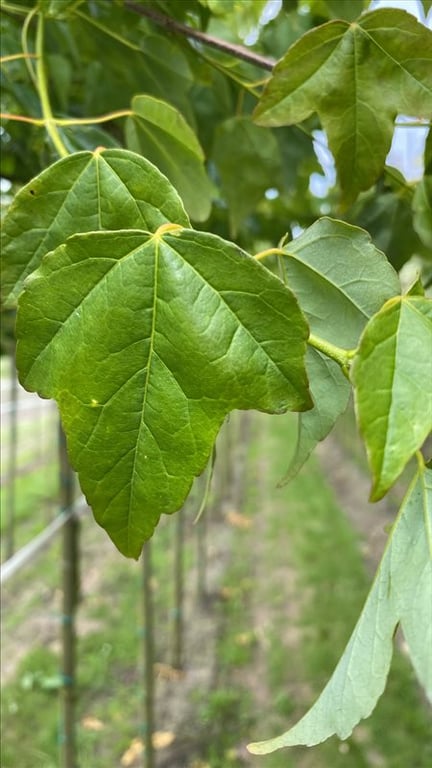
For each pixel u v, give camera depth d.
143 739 0.75
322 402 0.16
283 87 0.17
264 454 2.57
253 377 0.12
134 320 0.12
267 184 0.31
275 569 1.38
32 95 0.27
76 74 0.31
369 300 0.15
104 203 0.14
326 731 0.12
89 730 0.85
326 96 0.17
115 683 0.96
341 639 1.06
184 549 1.46
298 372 0.12
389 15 0.16
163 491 0.12
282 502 1.87
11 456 1.25
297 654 1.03
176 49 0.25
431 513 0.13
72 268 0.12
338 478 2.11
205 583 1.29
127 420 0.12
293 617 1.16
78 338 0.12
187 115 0.28
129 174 0.13
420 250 0.32
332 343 0.15
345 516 1.71
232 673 1.00
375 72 0.17
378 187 0.30
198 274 0.12
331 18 0.20
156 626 1.13
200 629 1.13
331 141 0.17
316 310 0.15
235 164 0.31
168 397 0.12
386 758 0.79
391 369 0.11
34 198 0.14
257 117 0.17
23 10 0.22
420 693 0.88
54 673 0.94
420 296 0.12
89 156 0.14
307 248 0.15
